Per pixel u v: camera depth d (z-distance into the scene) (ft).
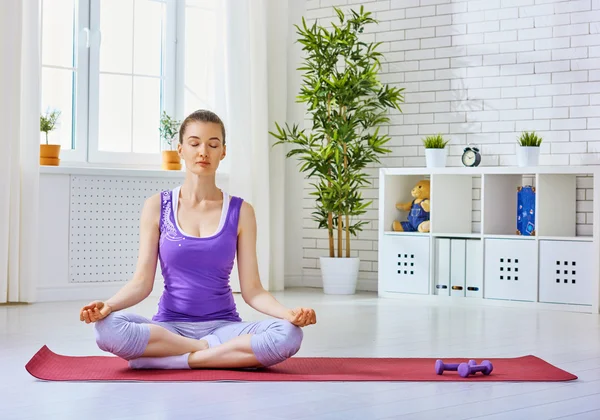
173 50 21.77
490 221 19.47
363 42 22.17
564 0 19.51
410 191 21.36
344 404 8.80
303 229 23.11
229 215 10.93
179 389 9.43
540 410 8.62
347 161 21.34
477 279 19.36
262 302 10.73
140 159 21.17
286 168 23.04
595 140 19.12
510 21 20.18
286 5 22.36
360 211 21.53
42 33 19.93
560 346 13.24
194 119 10.97
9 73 17.75
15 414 8.28
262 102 21.70
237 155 21.31
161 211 10.93
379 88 21.90
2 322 15.37
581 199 19.04
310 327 15.20
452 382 10.08
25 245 18.25
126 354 10.16
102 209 19.71
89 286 19.57
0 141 17.74
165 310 10.87
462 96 20.81
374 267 22.09
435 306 18.76
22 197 18.22
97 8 20.61
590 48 19.21
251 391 9.38
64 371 10.39
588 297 17.94
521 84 20.04
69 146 20.30
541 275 18.47
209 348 10.43
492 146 20.38
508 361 11.64
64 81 20.21
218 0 21.79
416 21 21.45
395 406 8.74
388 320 16.25
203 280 10.80
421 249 20.03
